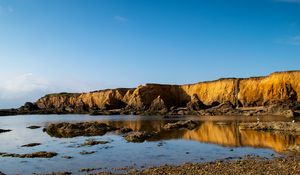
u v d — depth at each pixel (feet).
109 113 417.90
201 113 353.31
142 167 91.56
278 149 114.93
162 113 386.73
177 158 103.71
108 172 85.46
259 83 417.08
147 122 259.80
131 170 87.56
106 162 99.76
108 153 115.24
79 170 89.76
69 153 117.39
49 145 138.51
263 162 91.25
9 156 112.37
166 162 97.91
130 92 503.20
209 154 109.29
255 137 147.23
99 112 429.79
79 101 538.88
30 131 202.90
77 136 170.50
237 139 142.72
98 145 134.51
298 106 330.95
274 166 85.05
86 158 106.93
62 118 350.64
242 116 302.66
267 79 411.54
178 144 132.77
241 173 78.23
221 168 84.69
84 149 125.18
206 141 139.54
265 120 240.73
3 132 198.70
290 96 379.35
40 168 93.71
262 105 390.63
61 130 190.80
